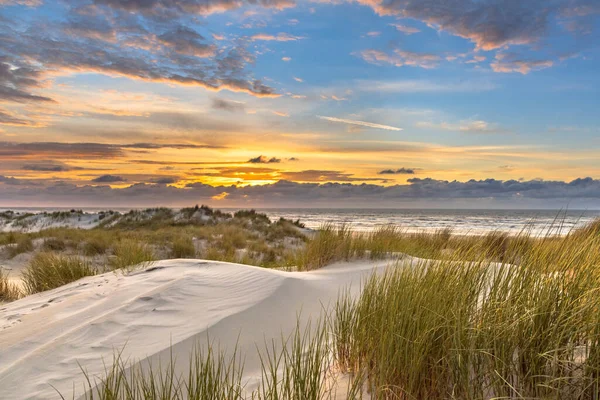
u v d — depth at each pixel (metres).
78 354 3.09
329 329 3.53
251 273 5.26
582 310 2.03
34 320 4.16
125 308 4.07
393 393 2.10
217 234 18.08
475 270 2.88
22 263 11.68
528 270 2.62
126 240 10.96
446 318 2.30
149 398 2.09
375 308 2.89
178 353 3.03
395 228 10.32
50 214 29.19
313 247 7.90
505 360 2.03
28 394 2.51
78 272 7.50
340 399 2.16
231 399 2.05
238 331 3.49
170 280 5.24
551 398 1.78
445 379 2.13
